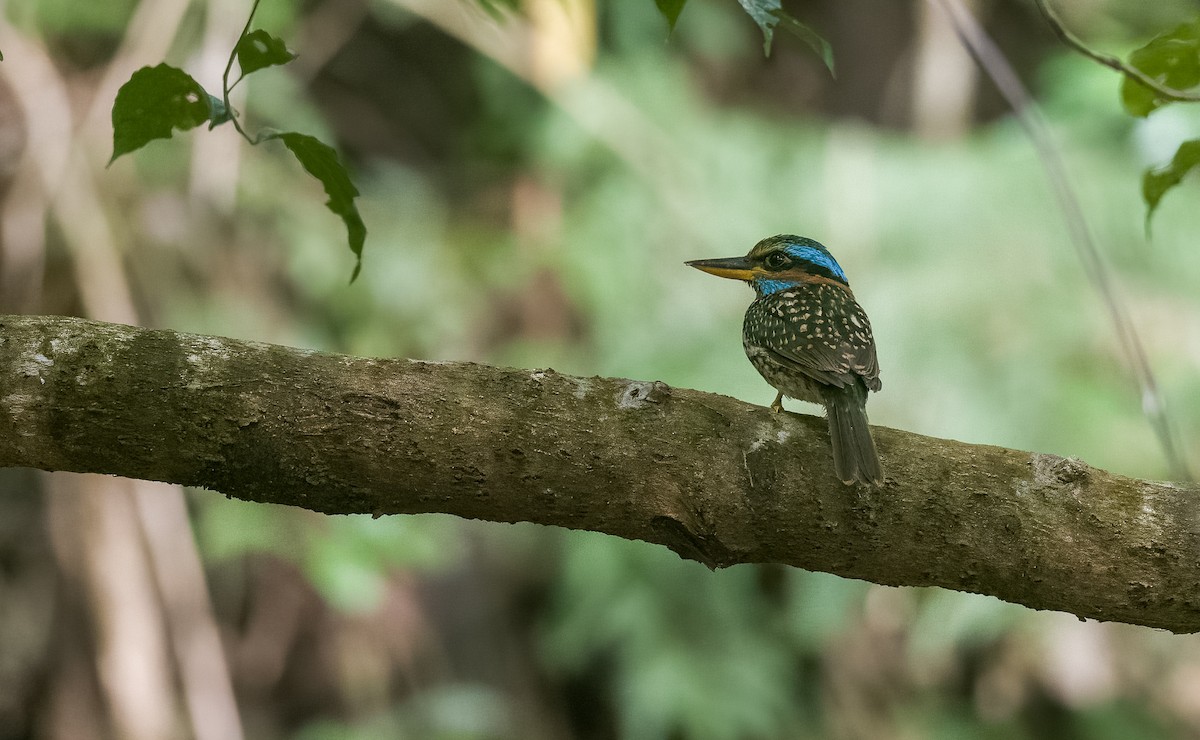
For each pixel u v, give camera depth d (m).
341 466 4.43
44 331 4.43
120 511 10.31
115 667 10.12
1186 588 4.73
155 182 11.08
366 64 14.51
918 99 14.84
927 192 12.59
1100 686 12.66
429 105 14.57
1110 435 11.61
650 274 12.57
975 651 13.20
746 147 13.08
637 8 13.47
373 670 12.34
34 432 4.35
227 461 4.39
